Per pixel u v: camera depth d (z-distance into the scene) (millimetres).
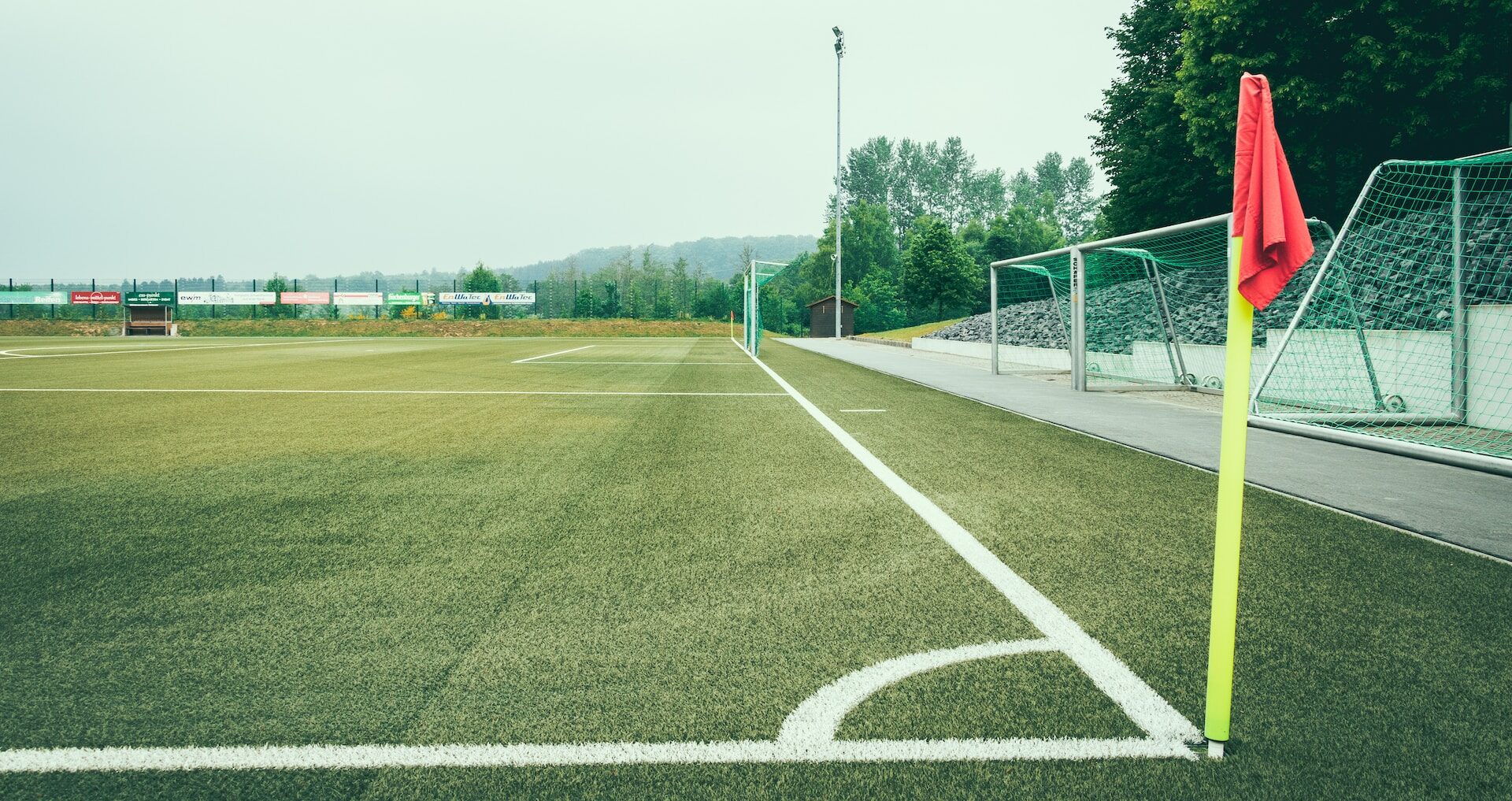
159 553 3658
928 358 22125
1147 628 2748
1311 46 18609
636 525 4145
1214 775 1855
